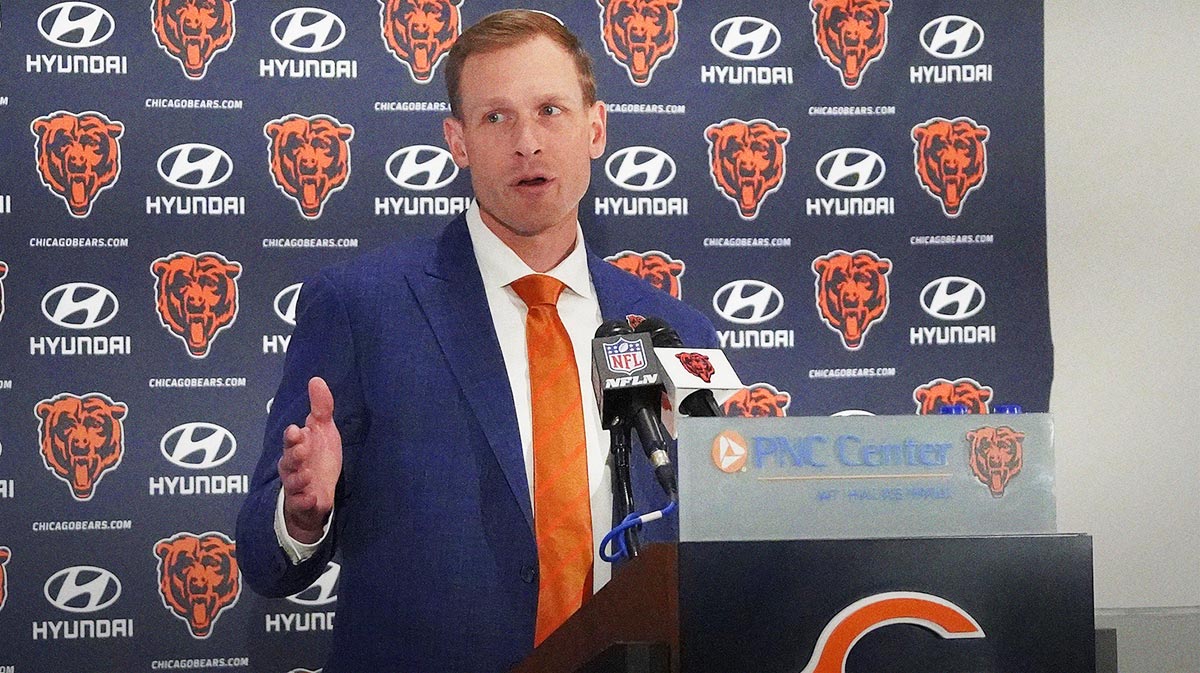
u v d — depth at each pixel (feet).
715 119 10.34
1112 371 10.55
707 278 10.24
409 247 7.77
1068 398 10.52
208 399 9.75
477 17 10.14
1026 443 4.69
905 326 10.36
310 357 7.27
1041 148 10.51
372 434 7.15
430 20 10.11
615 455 5.79
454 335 7.30
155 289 9.74
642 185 10.23
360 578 7.05
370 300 7.38
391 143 10.03
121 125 9.78
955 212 10.44
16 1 9.73
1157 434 10.55
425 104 10.09
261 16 9.95
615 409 5.77
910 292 10.38
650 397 5.72
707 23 10.37
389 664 6.86
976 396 10.36
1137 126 10.62
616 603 4.64
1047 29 10.64
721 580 4.29
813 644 4.29
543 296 7.47
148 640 9.59
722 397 6.10
